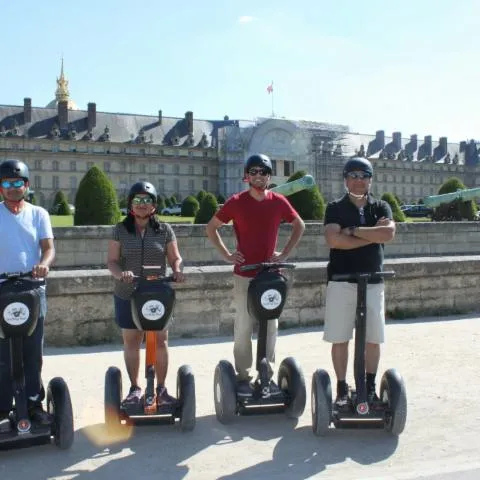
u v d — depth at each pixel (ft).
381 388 15.34
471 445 14.26
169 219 115.65
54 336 24.36
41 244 14.40
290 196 69.56
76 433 14.99
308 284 28.32
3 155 315.17
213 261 51.21
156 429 15.34
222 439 14.66
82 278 24.59
